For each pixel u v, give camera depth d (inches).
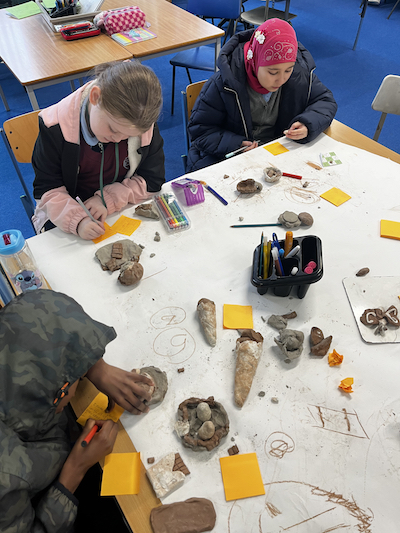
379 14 180.5
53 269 41.3
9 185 100.0
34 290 29.7
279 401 31.0
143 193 50.4
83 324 28.5
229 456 28.1
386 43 159.6
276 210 48.1
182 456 28.3
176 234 45.1
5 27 94.2
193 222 46.6
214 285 39.7
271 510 25.7
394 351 34.3
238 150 60.2
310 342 34.9
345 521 25.2
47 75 76.0
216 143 66.9
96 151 49.1
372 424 29.7
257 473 27.2
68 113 45.1
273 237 39.6
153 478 26.8
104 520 38.2
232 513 25.7
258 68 60.7
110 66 40.3
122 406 30.1
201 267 41.4
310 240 39.8
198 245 43.8
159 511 25.6
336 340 35.1
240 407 30.6
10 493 23.0
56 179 49.8
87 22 90.4
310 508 25.7
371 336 35.3
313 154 56.8
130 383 30.4
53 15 92.2
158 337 35.4
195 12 118.0
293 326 36.1
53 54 83.4
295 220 45.3
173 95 122.6
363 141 59.7
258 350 33.2
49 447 27.0
